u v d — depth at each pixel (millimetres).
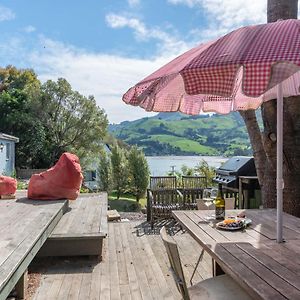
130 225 6773
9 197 6379
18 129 21375
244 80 1789
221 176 8156
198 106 3744
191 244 5438
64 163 6340
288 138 5277
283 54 1763
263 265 2072
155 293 3602
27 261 3215
